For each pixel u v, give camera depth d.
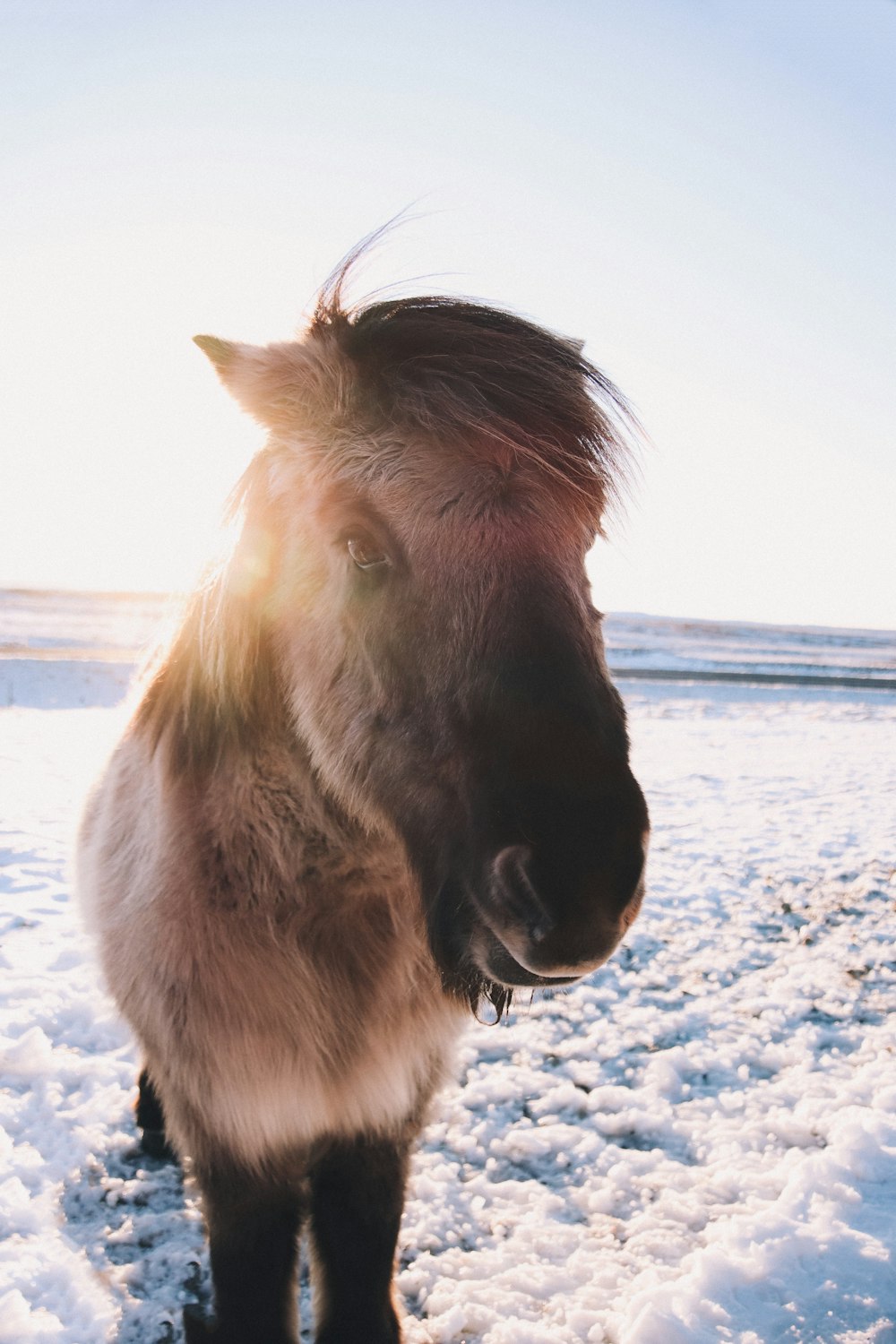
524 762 1.23
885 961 4.24
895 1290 2.01
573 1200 2.48
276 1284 1.81
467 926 1.36
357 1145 1.85
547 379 1.46
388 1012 1.73
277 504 1.68
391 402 1.46
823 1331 1.90
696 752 11.01
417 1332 1.99
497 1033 3.46
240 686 1.63
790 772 9.59
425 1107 1.92
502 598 1.31
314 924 1.67
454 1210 2.42
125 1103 2.81
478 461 1.37
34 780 7.55
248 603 1.66
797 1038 3.40
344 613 1.49
